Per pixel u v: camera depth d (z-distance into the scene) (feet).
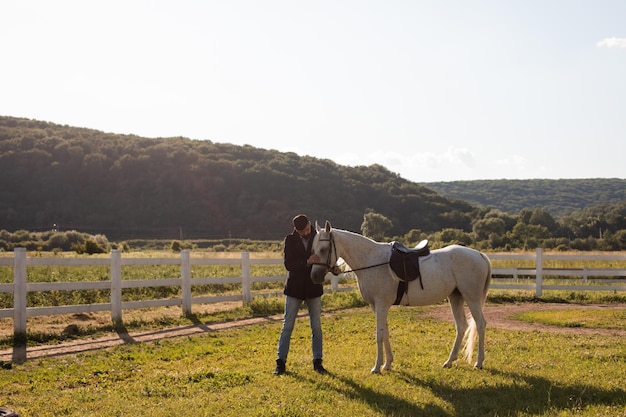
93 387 24.30
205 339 36.35
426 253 26.96
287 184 354.54
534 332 37.68
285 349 25.91
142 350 32.78
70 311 38.58
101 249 132.67
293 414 19.69
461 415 19.92
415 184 428.56
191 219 317.63
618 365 26.94
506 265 81.10
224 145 444.96
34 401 22.17
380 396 21.94
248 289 52.49
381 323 26.21
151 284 44.27
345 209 336.49
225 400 21.40
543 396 21.83
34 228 303.68
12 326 41.60
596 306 54.24
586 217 342.23
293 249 26.37
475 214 360.07
